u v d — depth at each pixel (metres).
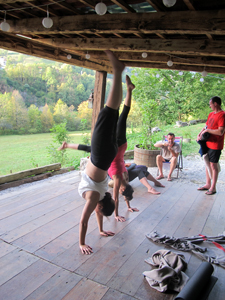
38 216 3.26
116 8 2.97
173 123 18.38
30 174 4.84
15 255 2.39
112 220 3.25
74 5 2.95
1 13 3.33
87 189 2.30
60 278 2.08
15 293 1.89
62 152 7.38
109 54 1.71
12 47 4.11
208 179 4.64
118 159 3.06
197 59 4.66
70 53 5.14
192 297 1.69
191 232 3.04
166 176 5.52
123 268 2.25
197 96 17.16
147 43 3.80
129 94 2.66
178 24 2.63
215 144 4.26
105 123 1.88
